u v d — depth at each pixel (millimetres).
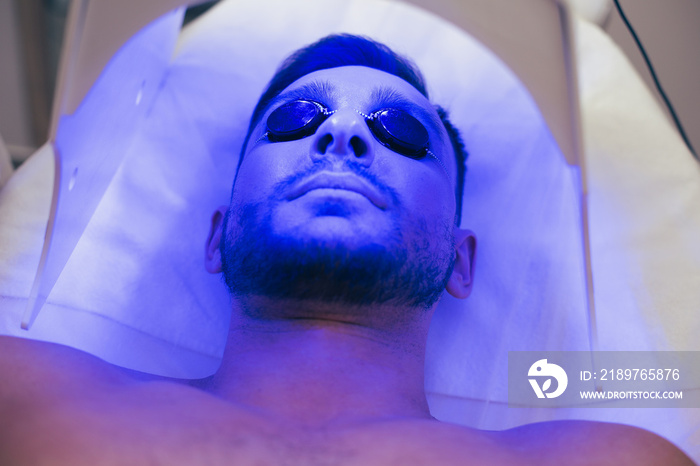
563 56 1184
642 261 1473
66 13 1941
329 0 1769
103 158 1423
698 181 1496
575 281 1525
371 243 1149
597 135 1563
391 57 1617
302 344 1201
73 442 877
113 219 1565
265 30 1753
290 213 1183
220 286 1593
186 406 994
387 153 1302
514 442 1077
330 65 1594
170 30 1589
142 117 1630
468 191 1677
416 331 1303
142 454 876
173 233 1606
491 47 1161
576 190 1214
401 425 1046
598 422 1099
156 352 1496
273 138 1347
